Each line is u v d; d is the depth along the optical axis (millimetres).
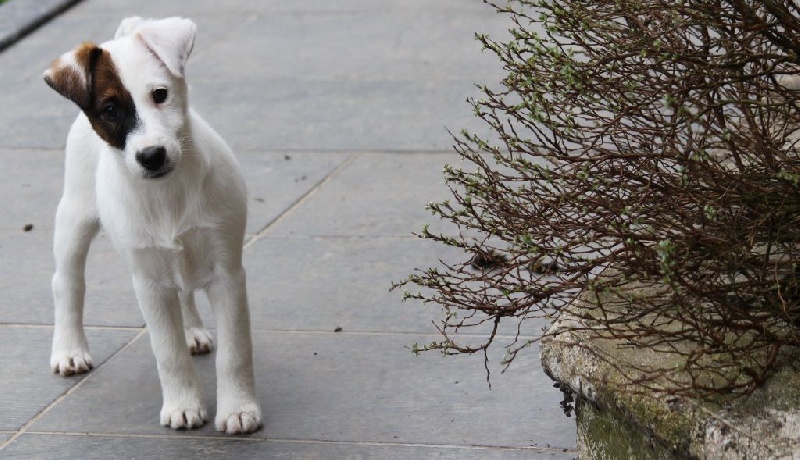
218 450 6777
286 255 9609
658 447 5336
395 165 11547
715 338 5078
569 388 5898
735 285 5363
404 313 8398
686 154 5562
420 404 7125
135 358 8062
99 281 9359
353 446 6699
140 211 6645
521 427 6770
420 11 17047
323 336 8156
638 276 5773
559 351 5801
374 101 13469
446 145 11930
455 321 8195
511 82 5973
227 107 13555
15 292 9242
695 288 5184
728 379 5098
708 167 5430
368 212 10414
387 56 15086
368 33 16141
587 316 5414
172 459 6699
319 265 9375
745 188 5391
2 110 13891
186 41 6465
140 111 6324
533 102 5602
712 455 4930
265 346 8070
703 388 5035
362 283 8977
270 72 14727
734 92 5945
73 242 7785
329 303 8664
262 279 9172
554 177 5551
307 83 14227
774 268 5629
